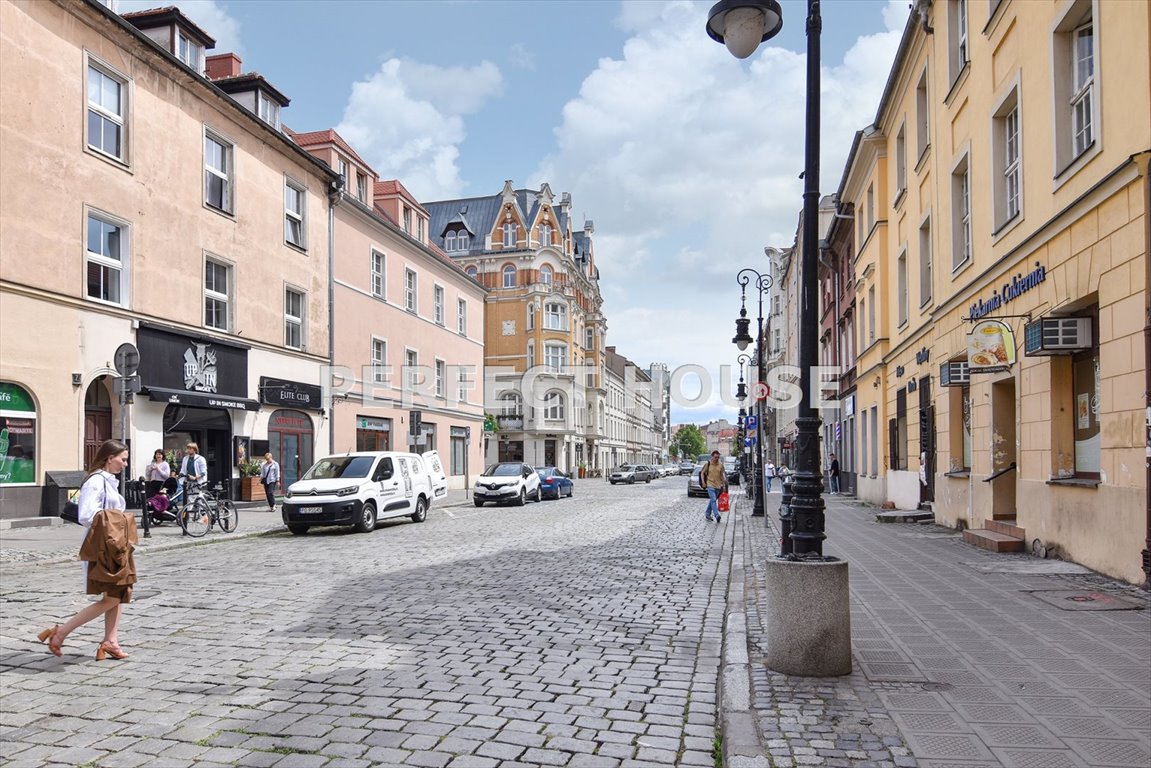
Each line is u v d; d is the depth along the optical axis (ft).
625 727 15.34
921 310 61.26
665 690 17.76
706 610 27.12
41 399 54.08
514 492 89.81
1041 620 22.84
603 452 259.60
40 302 54.24
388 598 29.12
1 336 51.55
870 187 83.76
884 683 17.07
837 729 14.32
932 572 32.19
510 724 15.44
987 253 44.14
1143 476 27.12
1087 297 31.40
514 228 205.26
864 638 21.06
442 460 126.00
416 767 13.35
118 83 62.44
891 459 74.54
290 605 27.73
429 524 64.44
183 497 54.29
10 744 14.43
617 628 24.13
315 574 35.42
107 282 60.90
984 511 45.37
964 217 51.47
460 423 133.69
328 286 91.86
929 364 58.75
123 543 20.51
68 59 56.80
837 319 115.14
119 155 62.23
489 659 20.30
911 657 19.08
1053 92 34.50
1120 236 28.45
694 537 52.31
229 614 26.13
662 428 447.83
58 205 55.77
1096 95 30.35
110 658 20.40
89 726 15.35
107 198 60.03
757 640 21.54
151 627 24.17
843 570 17.89
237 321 75.36
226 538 51.70
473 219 213.05
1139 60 27.20
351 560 40.57
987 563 34.35
